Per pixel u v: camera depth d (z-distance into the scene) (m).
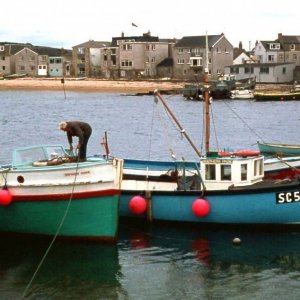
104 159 18.81
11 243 18.97
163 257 17.75
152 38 130.12
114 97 102.25
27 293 15.23
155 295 15.08
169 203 20.50
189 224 20.50
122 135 51.31
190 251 18.23
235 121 63.88
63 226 18.45
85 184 17.94
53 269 16.78
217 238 19.39
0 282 15.93
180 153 40.53
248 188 19.61
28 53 141.75
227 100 93.31
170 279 16.09
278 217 19.78
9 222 18.81
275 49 122.00
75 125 18.78
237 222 20.03
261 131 54.69
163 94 102.12
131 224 20.95
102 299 14.85
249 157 20.30
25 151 19.45
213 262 17.33
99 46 140.38
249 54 130.50
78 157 18.61
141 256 17.81
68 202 18.09
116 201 18.23
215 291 15.30
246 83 102.62
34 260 17.47
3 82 124.44
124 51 128.62
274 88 103.75
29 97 103.69
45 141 47.25
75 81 122.75
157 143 45.94
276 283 15.80
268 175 22.77
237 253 18.05
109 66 133.12
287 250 18.25
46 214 18.39
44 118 67.56
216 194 19.89
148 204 20.66
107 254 17.94
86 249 18.31
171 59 125.69
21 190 18.30
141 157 38.91
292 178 21.78
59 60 143.50
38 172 18.12
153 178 21.92
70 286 15.66
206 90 22.58
